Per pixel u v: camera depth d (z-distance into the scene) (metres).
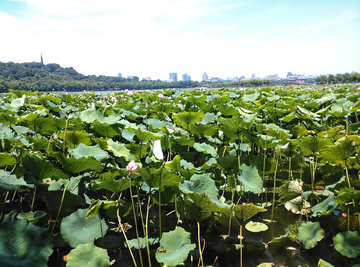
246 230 2.82
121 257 2.29
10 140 3.24
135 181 2.41
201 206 2.09
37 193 2.89
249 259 2.31
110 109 5.85
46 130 4.40
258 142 3.54
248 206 2.18
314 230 2.48
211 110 6.34
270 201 3.59
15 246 1.79
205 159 4.59
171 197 2.65
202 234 2.71
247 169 3.13
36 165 2.30
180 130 4.85
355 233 2.31
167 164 2.54
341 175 3.19
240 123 3.54
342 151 2.76
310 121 6.22
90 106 4.95
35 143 3.27
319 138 3.16
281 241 2.46
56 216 2.52
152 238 2.51
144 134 3.36
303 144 3.28
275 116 7.23
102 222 2.37
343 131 5.09
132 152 3.55
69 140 3.43
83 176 2.92
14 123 4.92
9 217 2.24
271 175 4.01
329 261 2.28
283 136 4.02
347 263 2.24
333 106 7.16
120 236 2.53
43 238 1.94
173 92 13.40
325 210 2.62
